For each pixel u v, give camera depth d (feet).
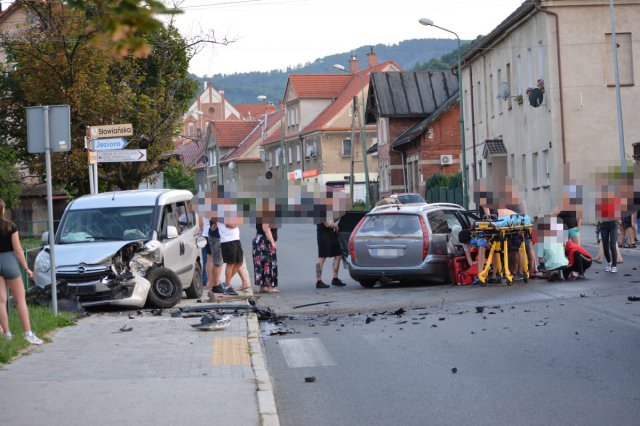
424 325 42.68
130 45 15.03
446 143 214.90
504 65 157.58
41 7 110.63
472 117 181.27
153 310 51.24
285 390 29.37
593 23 131.85
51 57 108.99
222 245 59.93
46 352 35.96
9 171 116.57
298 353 36.68
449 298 52.80
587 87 131.85
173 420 23.82
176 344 38.04
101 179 121.60
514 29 149.28
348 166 282.77
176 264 57.00
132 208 56.70
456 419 24.40
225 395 26.94
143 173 125.18
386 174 245.86
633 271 64.18
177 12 14.74
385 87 242.17
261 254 62.28
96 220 55.93
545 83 133.90
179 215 59.62
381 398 27.50
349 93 288.92
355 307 51.26
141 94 123.03
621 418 23.73
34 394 27.22
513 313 44.91
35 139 44.52
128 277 50.98
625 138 132.46
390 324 43.88
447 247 61.98
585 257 59.62
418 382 29.68
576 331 38.42
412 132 224.33
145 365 32.73
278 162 325.83
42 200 149.89
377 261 62.03
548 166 134.82
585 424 23.30
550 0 131.13
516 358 33.09
